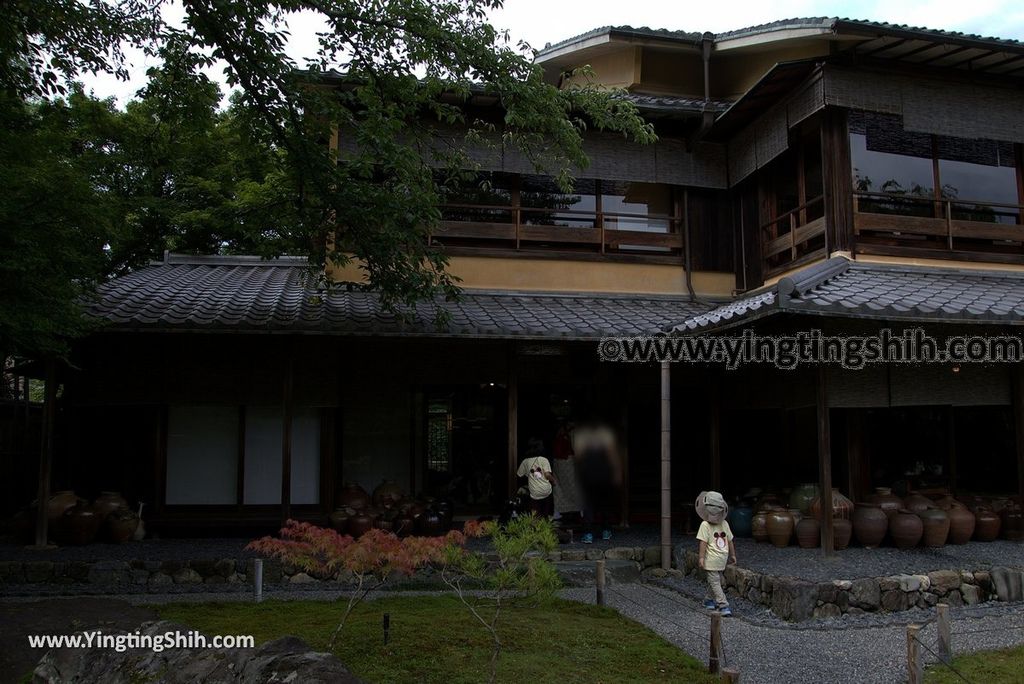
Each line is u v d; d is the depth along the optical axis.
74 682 4.66
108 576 8.65
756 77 14.40
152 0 8.19
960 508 9.30
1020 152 11.91
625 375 12.04
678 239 13.25
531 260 12.62
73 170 6.99
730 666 5.71
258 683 3.84
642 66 14.59
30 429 13.66
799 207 11.53
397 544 5.36
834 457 10.63
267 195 11.16
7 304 6.50
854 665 5.89
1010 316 8.26
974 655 6.05
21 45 7.62
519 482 11.94
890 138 11.26
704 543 7.78
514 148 12.51
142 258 17.33
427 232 9.65
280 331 9.28
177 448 10.66
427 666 5.23
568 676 5.18
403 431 11.80
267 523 10.67
